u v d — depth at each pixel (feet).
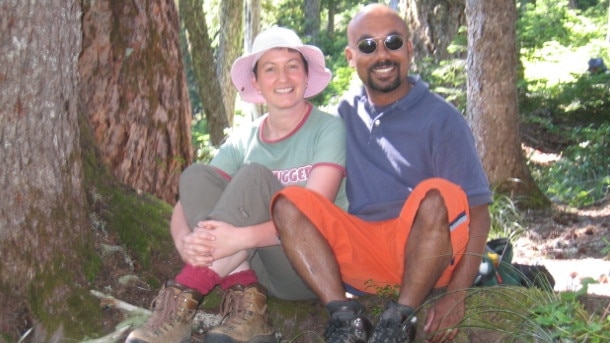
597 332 10.35
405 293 10.07
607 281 17.34
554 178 36.60
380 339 9.80
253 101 13.00
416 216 10.12
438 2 42.39
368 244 11.19
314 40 104.63
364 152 11.71
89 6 16.76
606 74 45.16
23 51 11.09
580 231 25.85
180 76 18.60
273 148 11.93
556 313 9.96
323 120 11.84
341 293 10.20
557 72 52.19
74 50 11.98
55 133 11.72
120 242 13.41
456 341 11.16
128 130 17.34
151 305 11.53
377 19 11.55
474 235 10.89
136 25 17.33
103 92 16.98
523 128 43.34
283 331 12.12
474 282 11.72
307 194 10.40
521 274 12.14
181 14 40.16
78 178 12.39
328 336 10.11
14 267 11.37
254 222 10.69
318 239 10.34
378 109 11.79
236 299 10.82
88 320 11.57
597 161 37.06
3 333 11.03
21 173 11.38
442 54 42.39
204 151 32.42
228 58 48.83
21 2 10.94
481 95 29.66
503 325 11.12
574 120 44.60
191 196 11.30
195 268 10.55
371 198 11.49
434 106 11.41
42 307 11.44
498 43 29.27
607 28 80.43
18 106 11.21
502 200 28.66
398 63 11.52
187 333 10.55
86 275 12.14
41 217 11.59
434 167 11.28
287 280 11.73
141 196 14.98
